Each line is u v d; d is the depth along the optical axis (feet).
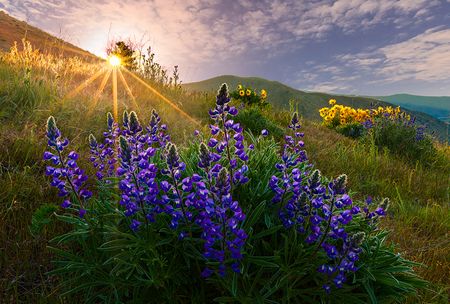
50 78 22.58
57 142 7.81
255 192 8.80
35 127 14.58
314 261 7.59
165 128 10.37
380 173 22.93
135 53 34.88
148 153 7.30
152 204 7.47
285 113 38.78
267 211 8.62
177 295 7.57
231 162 7.85
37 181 11.30
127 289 7.57
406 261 8.52
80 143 14.25
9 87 17.47
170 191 8.34
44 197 10.80
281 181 9.13
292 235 7.93
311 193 7.50
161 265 7.19
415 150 30.89
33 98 17.15
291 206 7.78
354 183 20.15
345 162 23.06
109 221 8.18
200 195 6.77
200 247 7.80
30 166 12.19
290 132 27.78
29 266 8.55
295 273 7.38
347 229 8.50
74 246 9.05
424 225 15.88
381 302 8.01
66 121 15.83
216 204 6.96
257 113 27.43
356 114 48.03
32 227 9.32
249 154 10.43
